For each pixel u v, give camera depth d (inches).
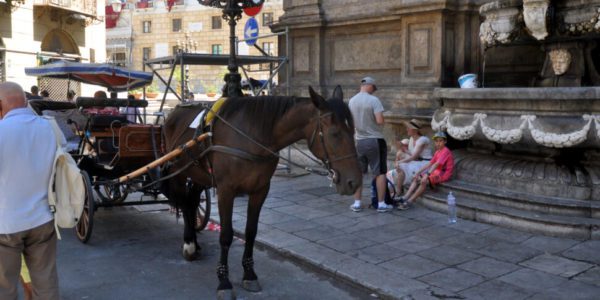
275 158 187.9
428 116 400.8
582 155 273.0
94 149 286.7
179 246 255.1
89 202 248.2
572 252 224.1
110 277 211.8
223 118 191.6
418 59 426.9
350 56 492.4
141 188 249.4
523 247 233.1
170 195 237.8
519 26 291.9
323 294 194.4
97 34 1289.4
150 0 2353.6
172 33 2325.3
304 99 182.7
